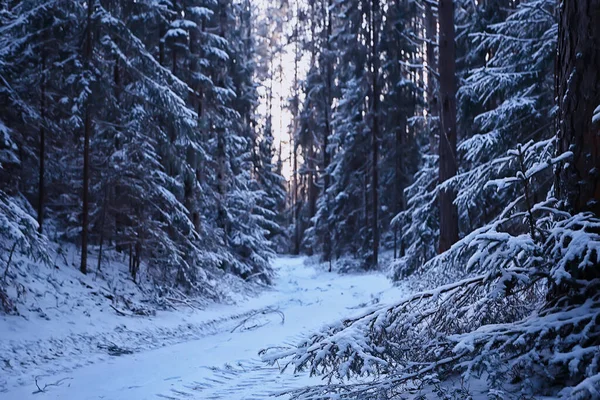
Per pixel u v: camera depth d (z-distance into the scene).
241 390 6.06
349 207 32.88
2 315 9.42
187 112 15.09
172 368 7.59
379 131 29.95
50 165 15.13
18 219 9.47
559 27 5.07
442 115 13.38
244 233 25.52
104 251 16.06
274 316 14.41
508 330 4.13
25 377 7.42
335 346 4.66
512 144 12.37
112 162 14.58
